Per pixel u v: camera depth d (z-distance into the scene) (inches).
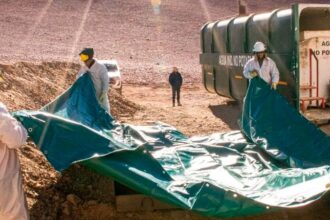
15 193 191.6
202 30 734.5
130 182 233.9
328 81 478.0
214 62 674.8
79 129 241.0
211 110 703.7
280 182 266.4
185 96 992.2
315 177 262.7
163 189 233.3
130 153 249.9
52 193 259.3
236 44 578.9
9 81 483.2
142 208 250.2
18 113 240.1
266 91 355.6
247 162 313.9
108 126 336.5
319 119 426.3
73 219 248.7
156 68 1517.0
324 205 263.4
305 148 318.7
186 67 1599.4
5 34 2038.6
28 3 2600.9
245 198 230.7
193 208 229.5
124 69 1448.1
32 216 235.0
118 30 2289.6
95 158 235.3
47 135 235.0
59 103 333.7
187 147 326.0
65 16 2442.2
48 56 1662.2
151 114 641.0
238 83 581.0
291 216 255.1
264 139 332.2
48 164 290.8
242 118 367.2
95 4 2706.7
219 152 327.3
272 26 470.9
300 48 470.0
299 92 430.6
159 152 316.8
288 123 336.8
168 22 2501.2
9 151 191.3
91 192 269.7
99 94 367.9
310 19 469.4
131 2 2805.1
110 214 251.6
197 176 277.3
